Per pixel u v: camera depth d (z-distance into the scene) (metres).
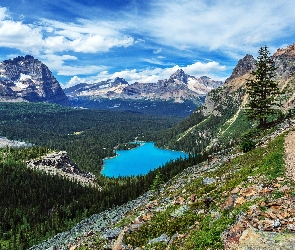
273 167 28.42
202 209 27.38
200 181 43.38
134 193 131.00
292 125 53.53
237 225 18.69
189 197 35.31
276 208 19.67
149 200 56.72
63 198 162.75
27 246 114.88
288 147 34.91
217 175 41.94
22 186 170.62
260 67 70.62
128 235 29.47
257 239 16.33
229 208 22.88
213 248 18.23
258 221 18.16
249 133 69.56
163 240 25.11
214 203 27.02
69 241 57.28
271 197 21.77
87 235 51.00
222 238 18.80
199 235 21.00
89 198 147.88
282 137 42.31
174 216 29.25
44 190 169.38
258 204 20.62
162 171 143.62
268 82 69.31
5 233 129.62
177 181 59.78
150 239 26.83
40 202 156.50
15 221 137.62
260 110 70.81
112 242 34.66
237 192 26.00
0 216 139.62
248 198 23.09
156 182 87.88
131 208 62.75
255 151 43.59
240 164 40.88
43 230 124.44
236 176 33.53
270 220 17.92
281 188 22.77
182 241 22.64
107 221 60.16
